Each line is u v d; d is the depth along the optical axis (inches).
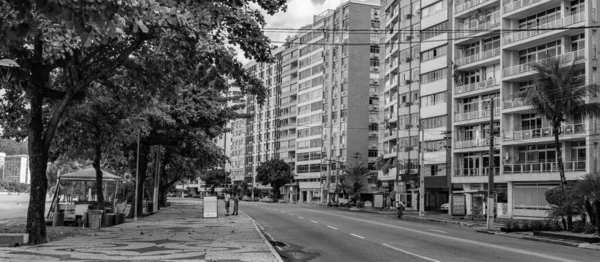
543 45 1876.2
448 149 2388.0
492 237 982.4
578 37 1734.7
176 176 2412.6
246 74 735.1
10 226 841.5
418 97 2694.4
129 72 767.7
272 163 4461.1
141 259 515.5
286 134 4926.2
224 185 5610.2
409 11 2822.3
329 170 4060.0
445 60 2491.4
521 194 1882.4
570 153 1755.7
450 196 2177.7
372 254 623.2
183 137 1273.4
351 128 3873.0
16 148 5216.5
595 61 1653.5
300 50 4714.6
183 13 468.8
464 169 2247.8
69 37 469.1
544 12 1868.8
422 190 1936.5
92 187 1338.6
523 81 1974.7
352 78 3909.9
